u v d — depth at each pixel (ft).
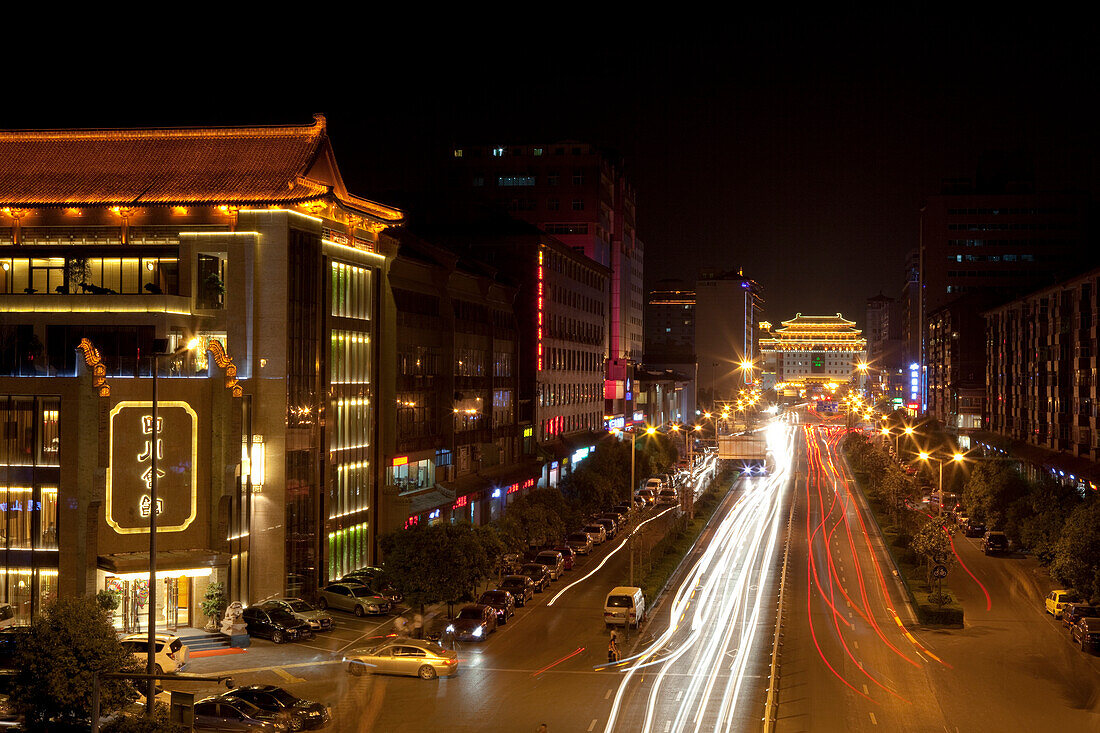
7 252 186.70
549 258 376.07
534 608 196.54
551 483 375.04
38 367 172.04
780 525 317.22
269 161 189.67
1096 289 318.04
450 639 167.02
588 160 510.58
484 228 368.89
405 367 232.73
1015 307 428.97
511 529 223.51
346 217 203.62
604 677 144.46
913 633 176.96
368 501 216.13
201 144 193.77
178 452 167.84
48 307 175.83
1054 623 186.91
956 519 316.81
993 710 130.82
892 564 249.14
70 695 100.48
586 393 448.24
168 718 104.17
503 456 315.78
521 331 361.10
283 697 121.19
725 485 423.64
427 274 253.85
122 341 175.52
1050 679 147.13
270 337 181.06
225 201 179.93
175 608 167.12
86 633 103.76
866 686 141.49
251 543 179.11
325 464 194.80
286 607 168.35
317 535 190.70
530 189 514.68
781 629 177.88
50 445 159.43
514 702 131.44
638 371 612.29
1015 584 226.17
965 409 542.16
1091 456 319.27
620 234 550.36
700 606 198.70
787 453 609.83
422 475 244.22
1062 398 350.64
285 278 181.06
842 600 205.57
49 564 158.20
